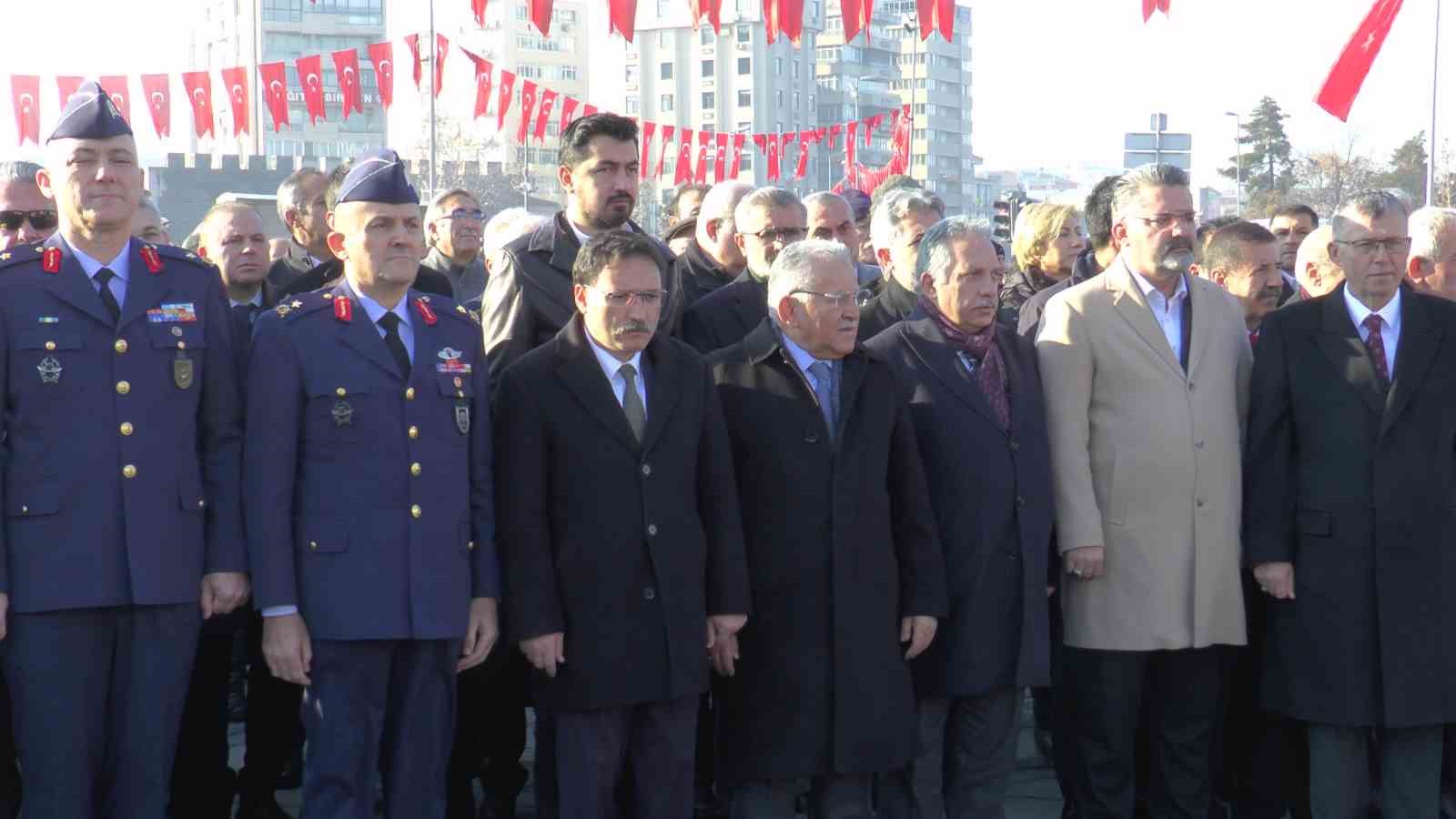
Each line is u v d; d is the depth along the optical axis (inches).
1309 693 196.4
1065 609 202.7
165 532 164.7
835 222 258.5
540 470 176.7
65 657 162.1
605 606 174.4
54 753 162.2
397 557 169.0
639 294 174.7
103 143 164.2
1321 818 199.8
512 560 175.2
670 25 3917.3
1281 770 210.7
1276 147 2161.7
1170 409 197.9
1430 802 199.9
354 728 169.5
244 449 170.6
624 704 175.5
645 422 178.2
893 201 234.4
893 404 187.8
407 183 174.7
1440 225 227.3
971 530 190.7
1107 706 200.7
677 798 179.5
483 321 208.8
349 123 3535.9
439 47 670.5
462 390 175.6
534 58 4156.0
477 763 210.8
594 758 176.1
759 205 225.0
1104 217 217.6
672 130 864.9
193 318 169.9
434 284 209.8
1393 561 193.5
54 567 160.1
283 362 169.5
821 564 182.4
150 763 166.4
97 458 162.4
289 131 3526.1
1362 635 194.2
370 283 173.3
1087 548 195.9
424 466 171.5
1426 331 196.2
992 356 196.9
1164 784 205.9
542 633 173.3
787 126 3966.5
